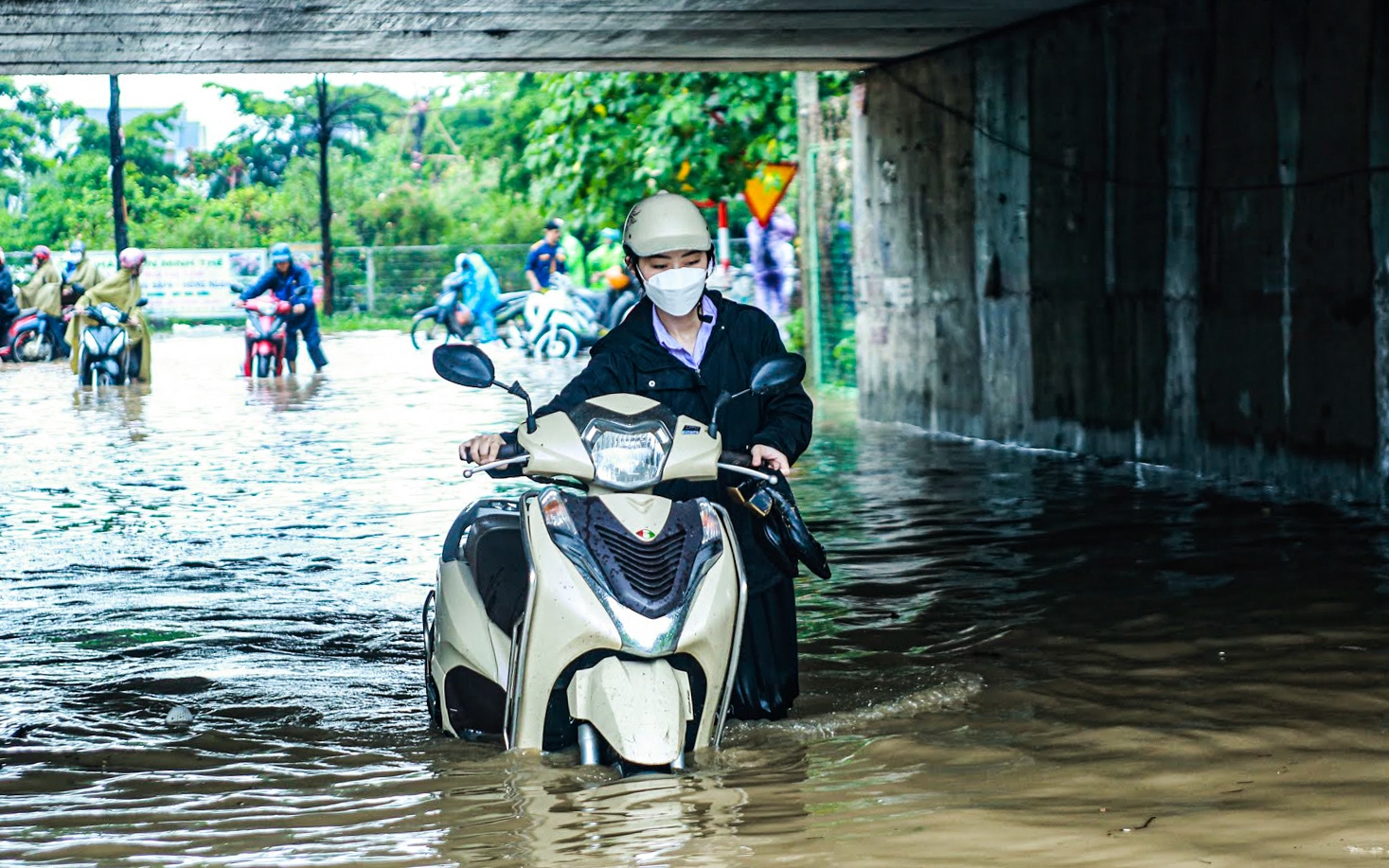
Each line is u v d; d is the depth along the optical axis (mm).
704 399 6141
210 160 76688
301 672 7434
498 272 55125
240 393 24828
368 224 69750
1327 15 11523
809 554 6031
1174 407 13586
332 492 13547
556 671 5371
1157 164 13633
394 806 5227
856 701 6598
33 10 13219
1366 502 11289
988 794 5148
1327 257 11648
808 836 4703
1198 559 9461
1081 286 14789
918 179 17531
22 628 8469
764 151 26156
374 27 14406
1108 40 14164
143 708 6812
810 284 23141
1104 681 6812
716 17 14344
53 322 34344
